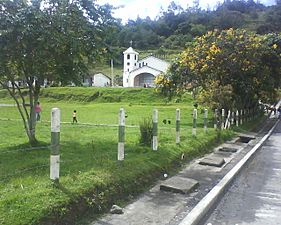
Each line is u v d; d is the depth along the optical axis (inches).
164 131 687.1
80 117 1213.1
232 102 1008.9
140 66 3444.9
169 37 5374.0
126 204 279.6
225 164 475.2
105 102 2338.8
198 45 1141.1
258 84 1259.2
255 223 266.8
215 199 314.8
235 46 1087.6
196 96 1101.7
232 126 998.4
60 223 218.5
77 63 503.5
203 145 577.0
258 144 746.2
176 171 408.5
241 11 6382.9
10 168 341.4
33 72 479.5
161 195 309.9
